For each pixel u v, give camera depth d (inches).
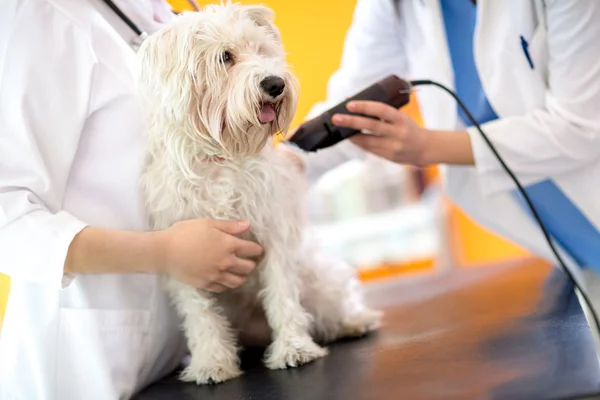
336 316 60.0
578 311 53.7
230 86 49.8
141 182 52.5
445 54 67.6
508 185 62.7
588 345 42.4
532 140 60.2
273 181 53.4
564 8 58.2
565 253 68.5
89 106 49.4
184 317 54.7
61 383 50.4
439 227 130.3
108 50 50.8
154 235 47.3
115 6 55.0
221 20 51.7
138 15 56.9
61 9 48.6
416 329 58.1
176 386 51.5
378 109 57.3
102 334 50.2
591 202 63.9
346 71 79.6
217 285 50.4
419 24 70.2
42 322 50.5
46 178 46.2
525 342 45.7
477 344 47.5
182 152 51.1
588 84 59.8
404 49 76.3
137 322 51.8
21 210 45.3
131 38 55.7
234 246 48.1
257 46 53.2
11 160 45.8
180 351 58.7
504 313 58.3
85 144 50.6
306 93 122.2
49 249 44.9
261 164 53.1
